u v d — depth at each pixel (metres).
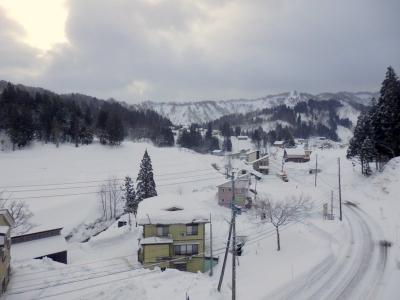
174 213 39.53
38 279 30.94
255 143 186.62
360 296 26.59
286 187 79.06
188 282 27.48
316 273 31.27
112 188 72.06
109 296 25.09
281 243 41.81
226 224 51.94
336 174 88.31
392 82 68.31
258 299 26.48
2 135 105.31
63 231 59.19
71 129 115.00
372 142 71.25
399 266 31.70
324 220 49.66
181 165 106.06
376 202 56.50
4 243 27.77
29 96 122.19
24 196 69.88
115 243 47.75
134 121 169.75
